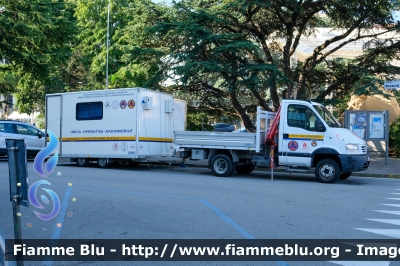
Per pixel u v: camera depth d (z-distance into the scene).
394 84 15.57
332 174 13.28
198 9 17.95
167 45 20.23
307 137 13.47
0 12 22.44
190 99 23.69
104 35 30.84
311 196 10.50
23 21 23.11
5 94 28.72
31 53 24.92
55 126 17.88
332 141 13.14
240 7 18.42
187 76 17.86
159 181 12.95
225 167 14.72
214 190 11.20
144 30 19.52
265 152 14.28
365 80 17.89
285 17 20.08
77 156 17.31
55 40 26.08
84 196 10.12
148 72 21.77
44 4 24.16
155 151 16.64
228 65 17.84
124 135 16.14
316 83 23.06
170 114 17.42
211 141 14.80
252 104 24.67
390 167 17.78
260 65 17.53
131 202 9.41
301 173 16.69
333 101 19.88
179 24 17.84
